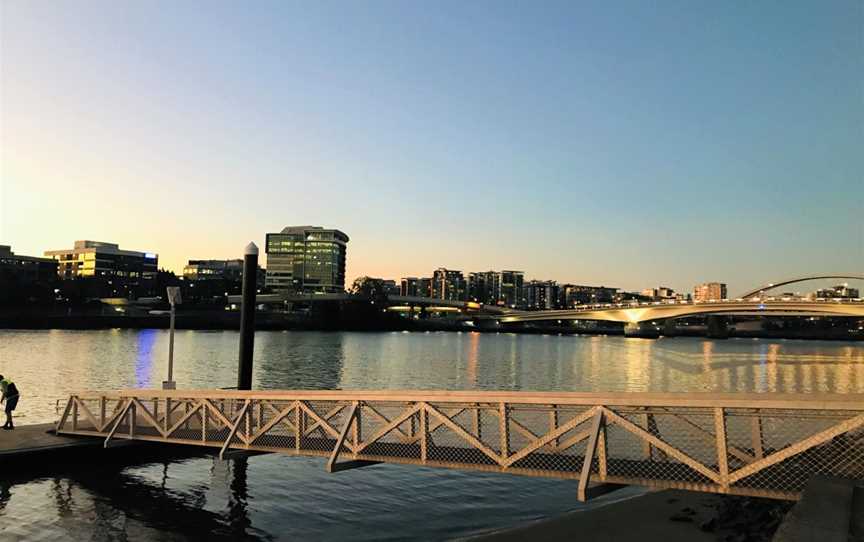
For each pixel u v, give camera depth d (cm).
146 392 1997
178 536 1504
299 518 1627
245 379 2512
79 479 1948
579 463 1246
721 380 8169
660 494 1534
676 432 1580
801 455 1034
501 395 1257
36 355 9381
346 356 11594
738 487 1029
